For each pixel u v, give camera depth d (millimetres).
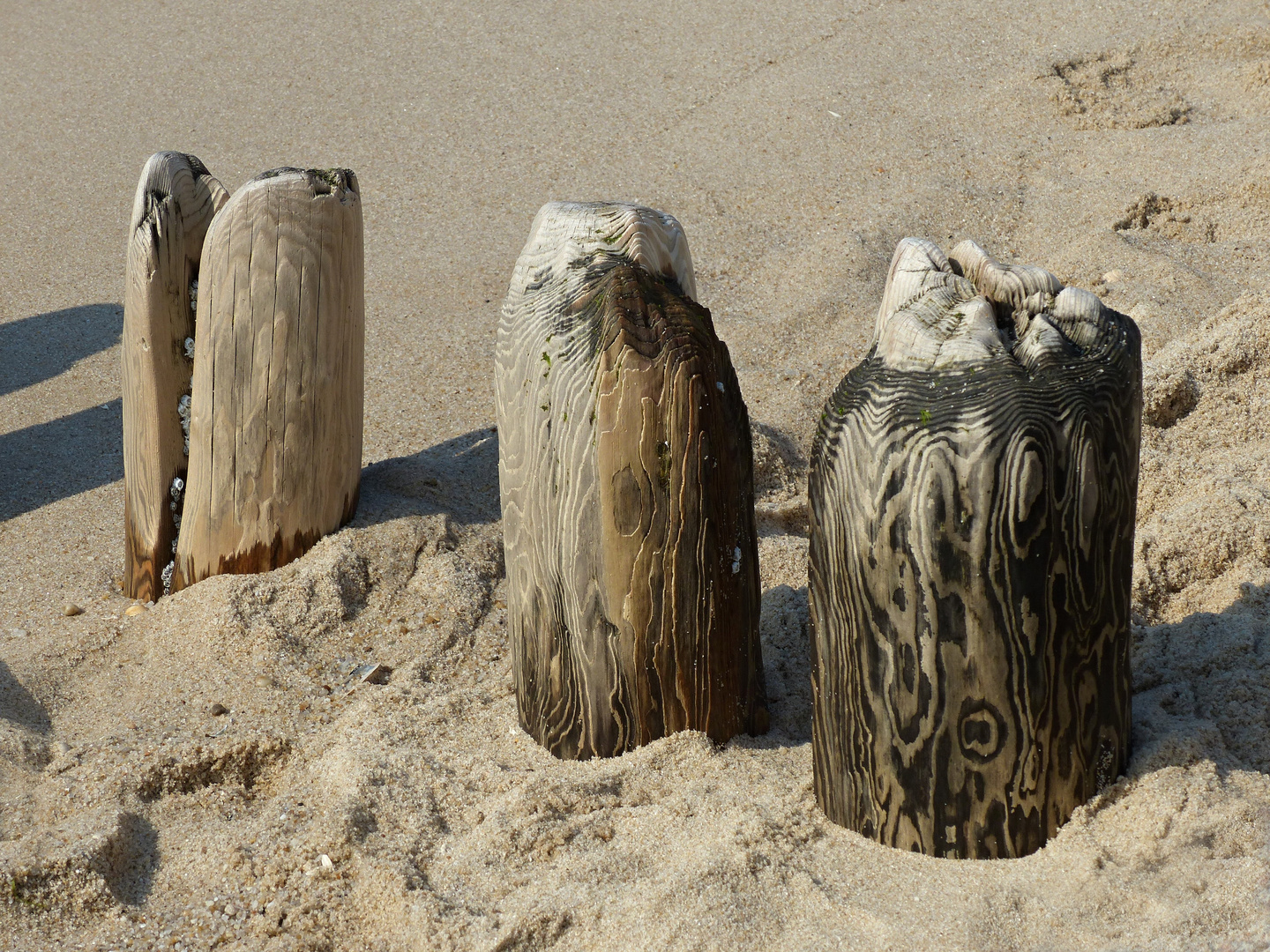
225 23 8625
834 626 2217
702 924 2059
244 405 3260
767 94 7062
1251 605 3092
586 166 6527
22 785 2594
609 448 2346
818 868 2193
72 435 4629
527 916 2119
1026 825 2164
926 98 6863
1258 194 5621
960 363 2021
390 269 5738
